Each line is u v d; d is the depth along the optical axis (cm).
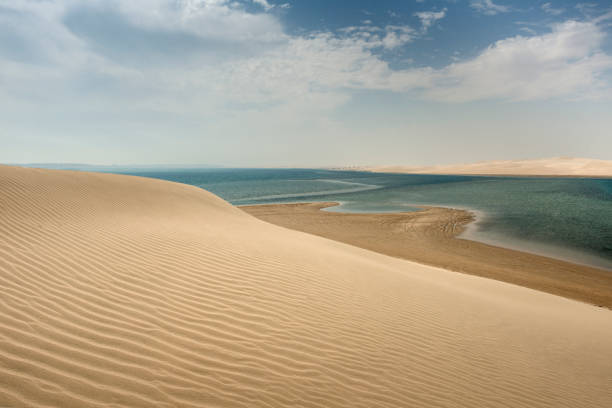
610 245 1647
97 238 621
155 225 827
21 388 237
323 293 520
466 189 5325
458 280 888
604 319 714
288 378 302
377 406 289
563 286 1054
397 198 3944
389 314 496
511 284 966
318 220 2289
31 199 825
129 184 1281
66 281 421
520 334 529
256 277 532
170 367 288
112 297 396
